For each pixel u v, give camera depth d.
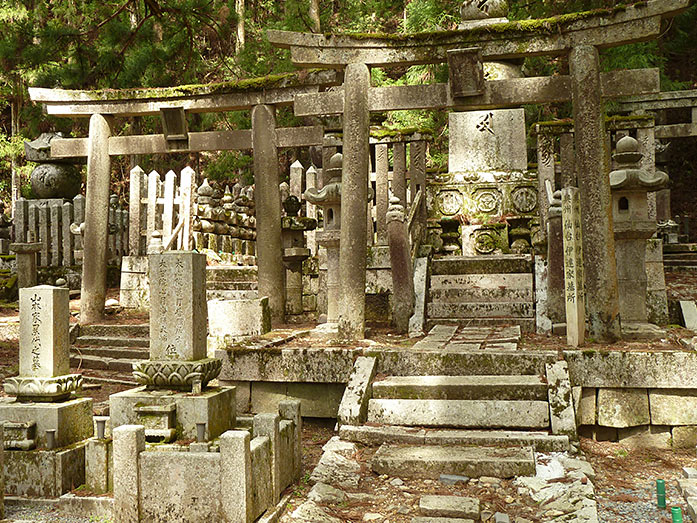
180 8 12.33
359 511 4.41
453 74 7.32
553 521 4.09
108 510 4.50
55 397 5.06
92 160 9.84
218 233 11.40
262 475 4.25
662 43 17.61
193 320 5.17
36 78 13.85
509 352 5.98
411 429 5.49
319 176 11.77
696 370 5.63
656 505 4.45
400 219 7.68
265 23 21.22
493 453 4.93
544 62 17.03
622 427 5.78
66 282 12.26
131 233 10.84
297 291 9.98
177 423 4.88
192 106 9.53
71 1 16.16
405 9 19.48
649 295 7.94
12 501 4.70
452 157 11.37
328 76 8.90
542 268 8.65
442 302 8.55
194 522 4.03
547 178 9.71
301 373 6.37
